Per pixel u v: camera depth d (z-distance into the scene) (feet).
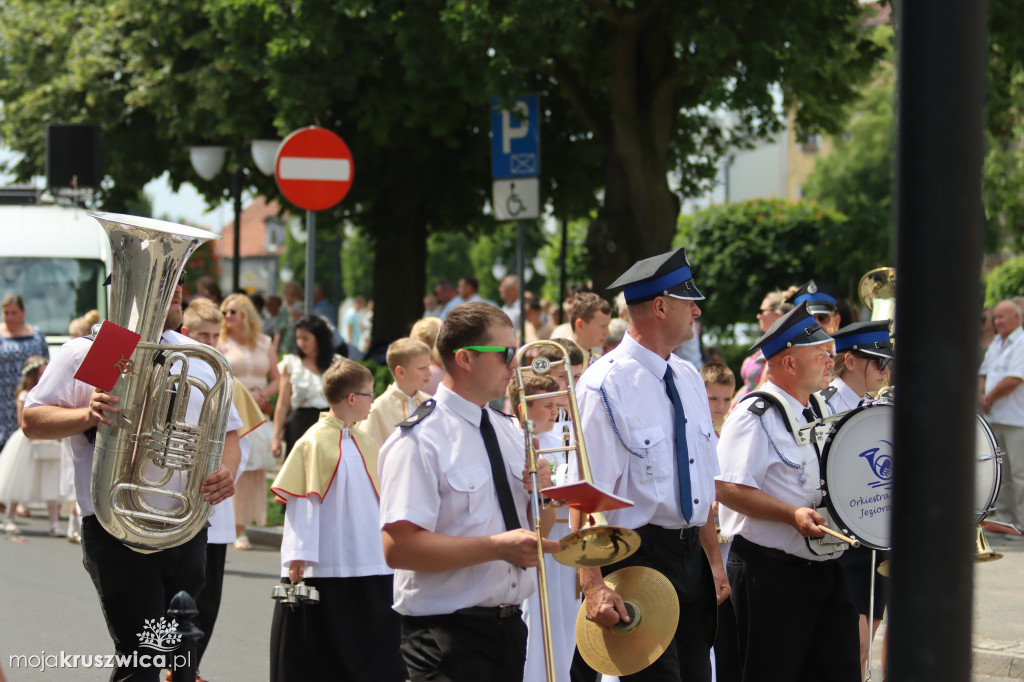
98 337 24.53
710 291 121.39
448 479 21.06
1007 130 90.02
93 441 26.17
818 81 88.58
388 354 39.70
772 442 28.14
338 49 82.23
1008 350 59.52
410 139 101.55
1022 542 58.29
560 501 21.03
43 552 57.26
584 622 24.81
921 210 13.08
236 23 86.17
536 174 61.16
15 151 134.62
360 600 32.45
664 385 25.96
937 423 13.03
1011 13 72.13
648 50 74.49
